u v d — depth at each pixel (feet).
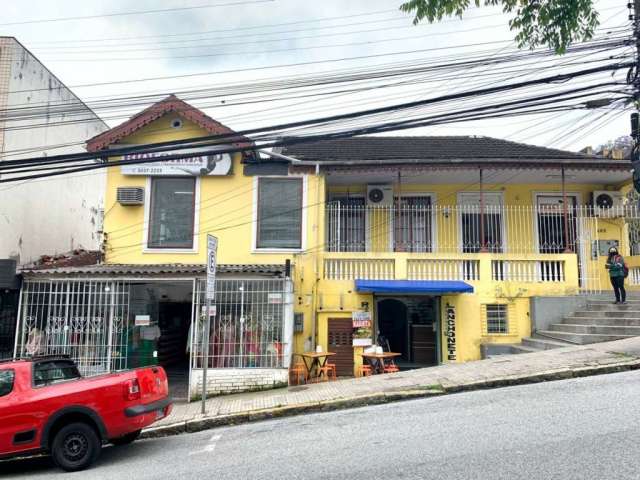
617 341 37.11
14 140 52.65
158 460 22.94
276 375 37.14
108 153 33.81
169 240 47.24
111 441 27.66
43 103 57.62
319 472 18.30
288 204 46.98
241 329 38.45
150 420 24.66
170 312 50.52
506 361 35.24
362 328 43.88
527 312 44.68
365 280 44.27
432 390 30.12
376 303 44.80
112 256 46.75
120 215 47.34
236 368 37.35
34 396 23.52
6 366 24.52
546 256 45.11
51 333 38.34
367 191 52.65
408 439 21.44
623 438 19.10
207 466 20.79
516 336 44.29
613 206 52.21
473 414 24.53
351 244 51.96
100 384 23.99
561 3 23.25
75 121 56.34
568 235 47.14
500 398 27.22
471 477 16.52
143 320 40.57
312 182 46.93
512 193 53.21
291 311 40.40
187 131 47.62
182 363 50.90
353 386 33.96
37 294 38.81
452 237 52.39
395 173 48.03
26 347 37.99
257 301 38.83
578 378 29.89
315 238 45.98
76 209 65.98
